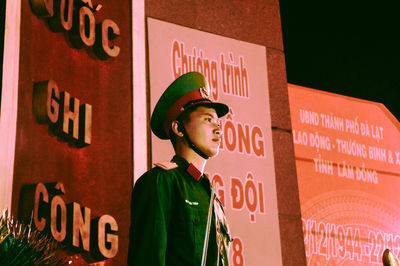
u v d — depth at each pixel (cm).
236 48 659
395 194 789
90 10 519
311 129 759
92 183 485
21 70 438
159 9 617
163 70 595
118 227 495
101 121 509
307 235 692
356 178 764
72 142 476
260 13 696
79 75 501
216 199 275
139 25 570
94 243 463
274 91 673
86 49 514
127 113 532
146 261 237
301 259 629
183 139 276
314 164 739
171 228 254
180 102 279
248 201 609
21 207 412
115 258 483
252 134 636
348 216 735
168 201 254
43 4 460
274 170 639
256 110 649
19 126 427
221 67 640
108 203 492
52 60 475
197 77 289
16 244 234
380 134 815
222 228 270
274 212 622
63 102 464
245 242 592
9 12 427
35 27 464
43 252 246
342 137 779
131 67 550
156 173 260
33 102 444
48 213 422
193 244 250
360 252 724
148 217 245
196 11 643
